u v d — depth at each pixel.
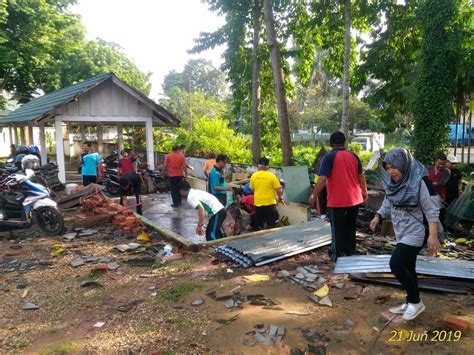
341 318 3.93
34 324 4.13
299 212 8.71
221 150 20.92
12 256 6.60
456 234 7.76
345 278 4.95
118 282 5.20
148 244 6.96
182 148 11.47
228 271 5.36
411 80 14.12
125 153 11.20
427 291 4.46
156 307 4.36
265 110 18.27
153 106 14.59
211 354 3.41
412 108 12.77
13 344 3.72
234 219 7.71
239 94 18.06
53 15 27.50
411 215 3.56
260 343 3.54
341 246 5.62
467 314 3.89
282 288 4.73
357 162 5.52
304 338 3.59
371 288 4.61
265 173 7.48
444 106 11.91
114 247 6.75
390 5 13.94
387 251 6.17
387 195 3.67
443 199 7.95
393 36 14.69
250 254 5.62
